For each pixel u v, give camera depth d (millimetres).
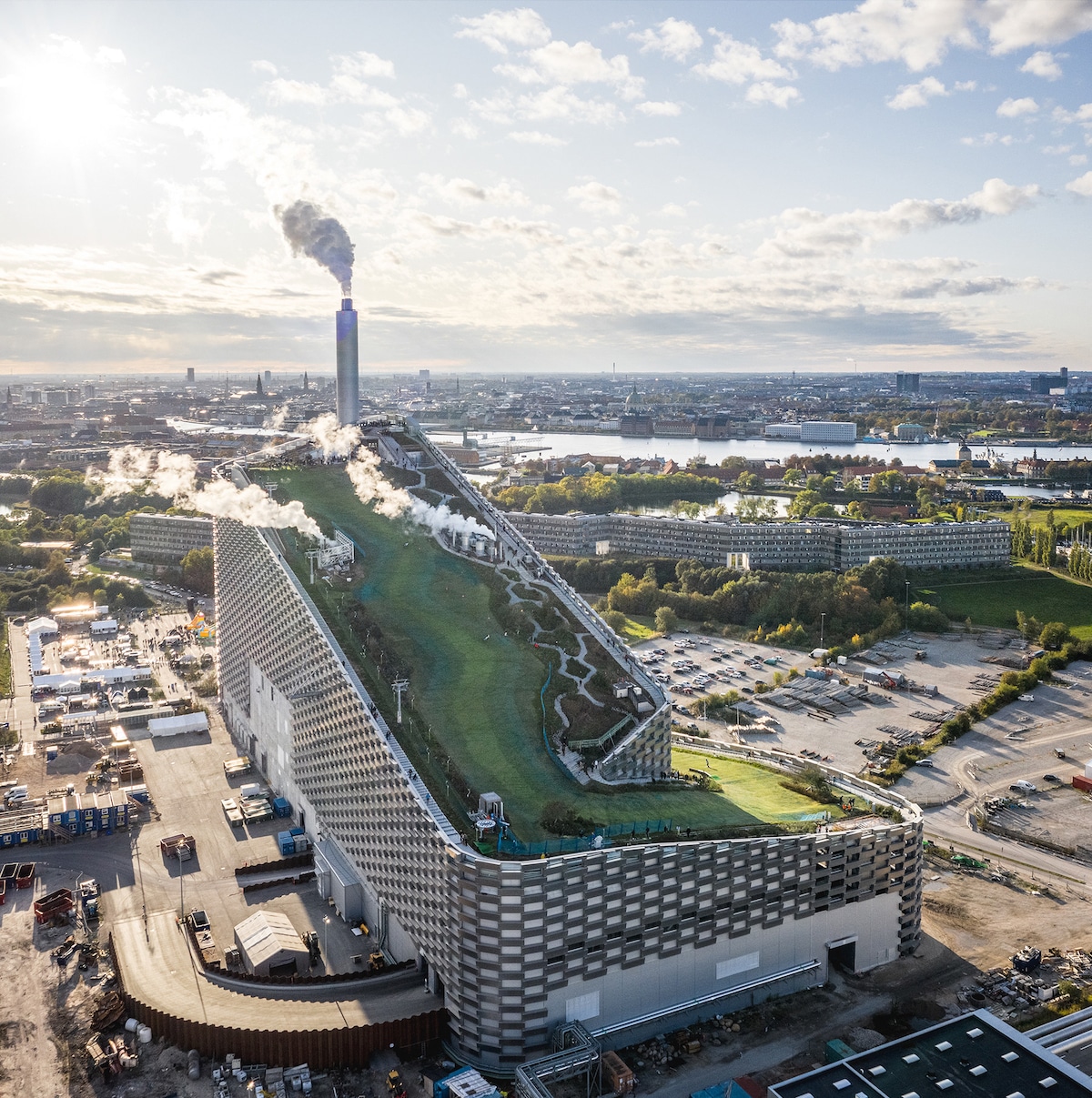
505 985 173000
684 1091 171000
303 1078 171125
